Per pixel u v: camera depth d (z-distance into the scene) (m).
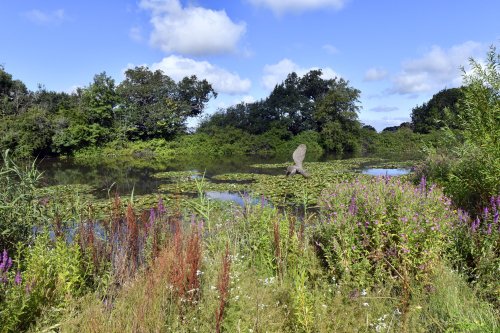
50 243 4.52
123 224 5.37
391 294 3.84
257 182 15.61
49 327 3.13
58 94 46.31
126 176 20.64
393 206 4.39
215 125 49.31
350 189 5.09
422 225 4.11
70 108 41.66
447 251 4.41
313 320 3.15
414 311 3.36
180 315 3.23
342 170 21.48
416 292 3.69
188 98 52.09
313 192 12.18
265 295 3.64
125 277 4.16
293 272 4.12
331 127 44.84
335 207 4.82
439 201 4.60
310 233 5.08
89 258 4.05
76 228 5.06
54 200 6.23
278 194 12.12
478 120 5.44
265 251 4.66
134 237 4.53
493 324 3.05
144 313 3.04
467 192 5.72
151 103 46.19
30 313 3.23
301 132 48.56
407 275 3.78
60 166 27.98
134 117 42.31
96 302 3.53
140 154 39.75
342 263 4.05
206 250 4.86
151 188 15.30
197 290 3.44
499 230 4.12
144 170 24.61
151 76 45.88
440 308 3.47
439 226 4.12
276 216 5.32
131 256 4.40
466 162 5.80
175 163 31.09
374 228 4.20
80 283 3.85
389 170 21.30
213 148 43.34
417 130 54.66
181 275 3.38
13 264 3.87
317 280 4.02
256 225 5.09
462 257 4.32
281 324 3.18
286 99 49.19
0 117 35.72
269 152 44.59
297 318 3.24
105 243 4.61
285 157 37.88
